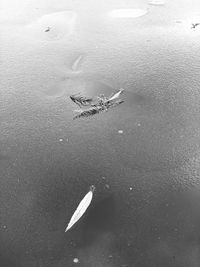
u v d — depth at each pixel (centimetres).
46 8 2006
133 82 1435
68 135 1232
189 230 962
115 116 1287
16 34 1806
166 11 1909
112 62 1561
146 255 920
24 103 1376
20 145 1214
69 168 1129
